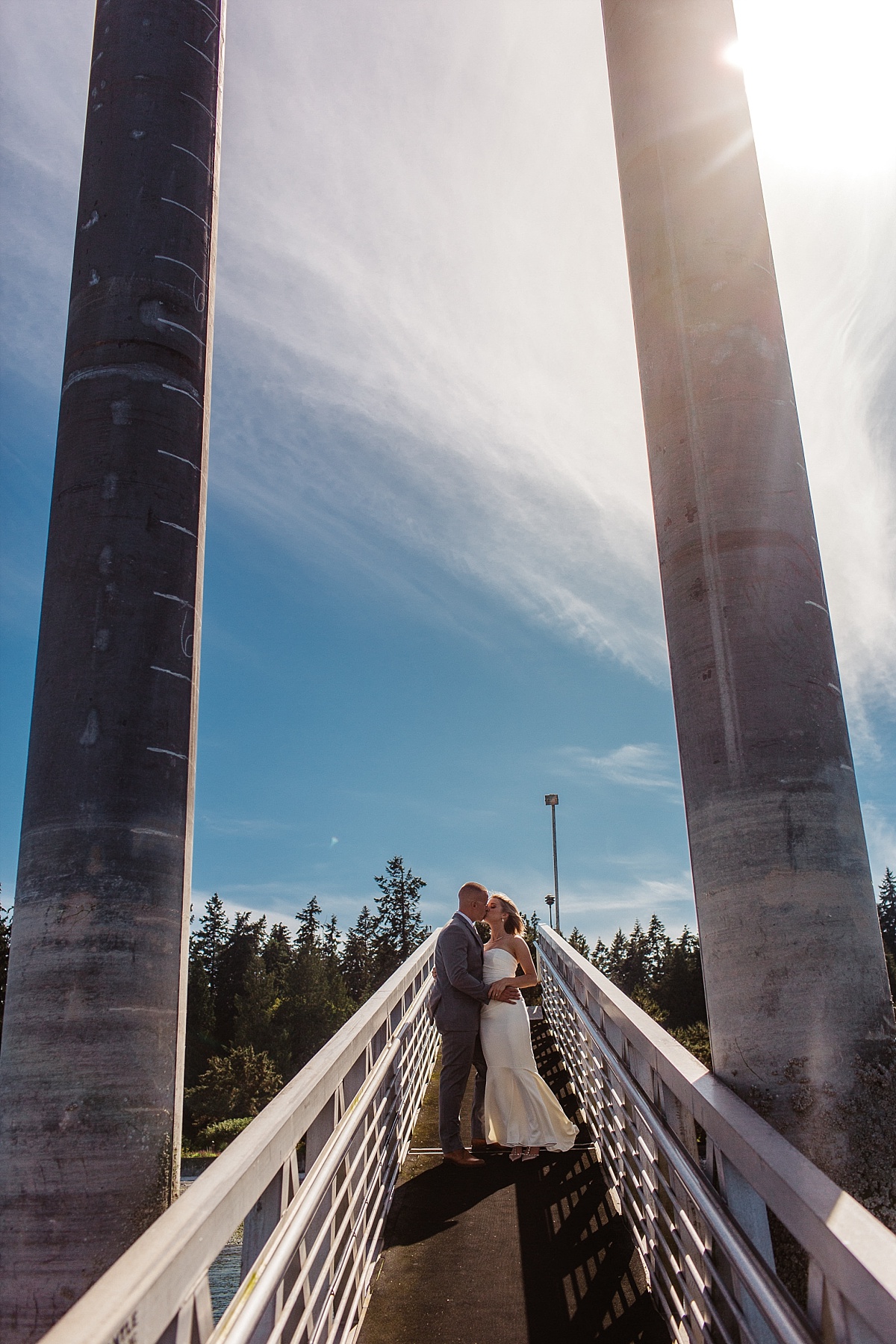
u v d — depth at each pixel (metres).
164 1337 1.87
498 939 6.43
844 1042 3.01
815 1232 1.96
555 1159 5.99
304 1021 73.19
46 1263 2.89
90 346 3.87
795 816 3.21
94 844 3.28
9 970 3.25
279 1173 2.78
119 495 3.67
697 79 4.19
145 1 4.35
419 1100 7.77
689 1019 70.69
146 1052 3.18
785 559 3.52
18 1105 3.05
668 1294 3.66
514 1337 3.72
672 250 3.98
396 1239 4.83
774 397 3.76
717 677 3.44
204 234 4.22
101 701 3.43
